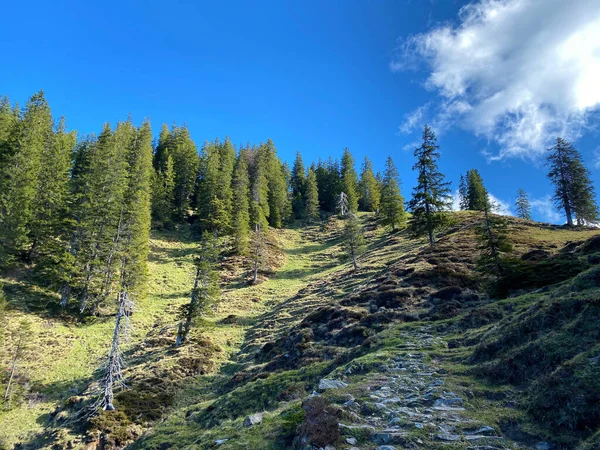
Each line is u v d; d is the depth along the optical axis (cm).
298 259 7056
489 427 924
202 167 8938
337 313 2884
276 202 9000
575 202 5591
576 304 1302
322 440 930
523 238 3972
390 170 9419
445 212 4350
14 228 4141
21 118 5378
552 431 866
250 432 1254
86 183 4934
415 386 1302
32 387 2927
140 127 8031
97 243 4516
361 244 5459
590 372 945
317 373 1972
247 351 3328
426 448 856
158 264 6031
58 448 2111
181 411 2250
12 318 3600
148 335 3978
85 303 4203
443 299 2700
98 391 2734
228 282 5762
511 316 1647
